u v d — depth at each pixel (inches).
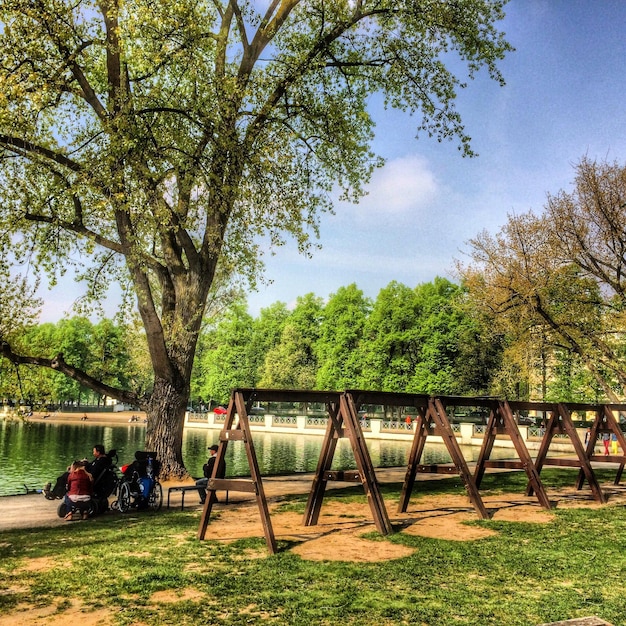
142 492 473.4
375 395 400.5
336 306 2613.2
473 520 407.8
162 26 549.3
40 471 1056.2
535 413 2293.3
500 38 708.0
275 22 668.1
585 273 833.5
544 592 244.4
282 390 357.4
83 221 660.1
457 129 727.1
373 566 279.9
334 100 709.9
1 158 587.5
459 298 1109.1
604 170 816.9
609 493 577.3
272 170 618.2
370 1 707.4
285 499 528.1
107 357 765.3
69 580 259.6
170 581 256.1
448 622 206.1
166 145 589.9
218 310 923.4
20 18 509.4
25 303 655.1
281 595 235.0
